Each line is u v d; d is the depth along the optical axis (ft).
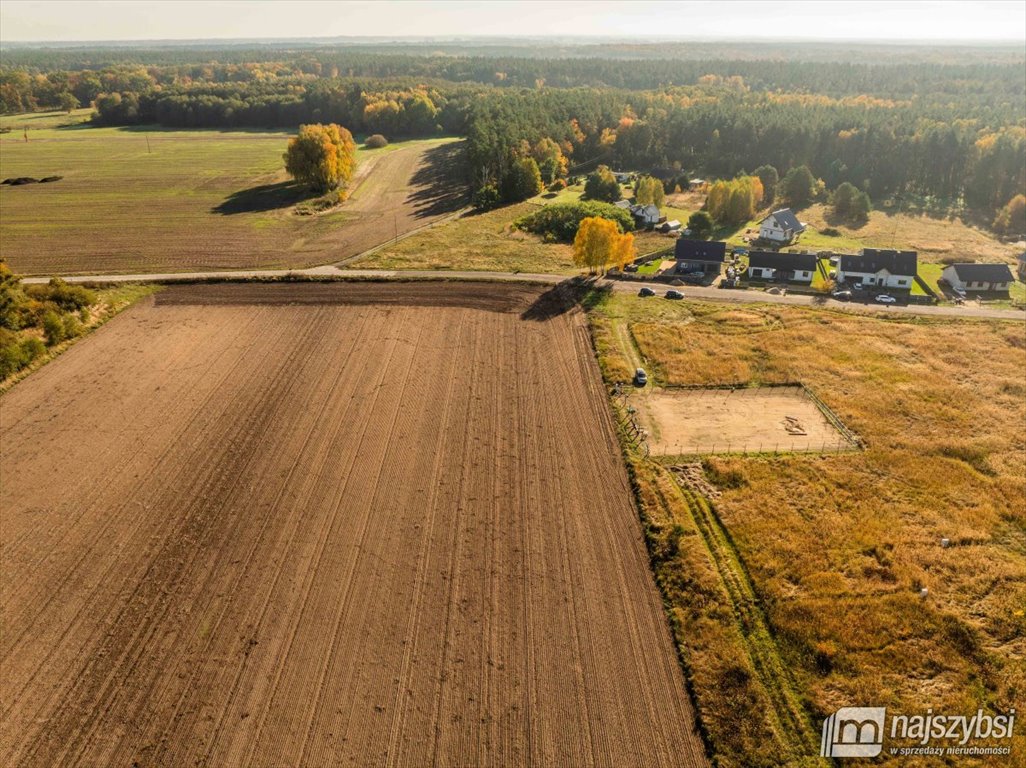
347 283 236.63
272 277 239.71
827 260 276.21
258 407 158.92
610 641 99.35
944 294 240.94
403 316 209.36
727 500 130.00
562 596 107.04
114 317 207.51
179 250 275.39
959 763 82.38
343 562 113.39
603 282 242.37
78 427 150.82
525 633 100.48
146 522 122.21
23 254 268.21
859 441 149.28
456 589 108.17
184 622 102.17
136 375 173.17
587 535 120.06
